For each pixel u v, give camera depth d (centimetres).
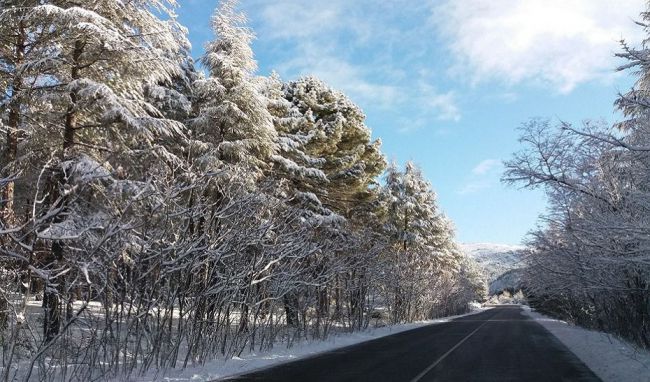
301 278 1917
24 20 1306
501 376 1184
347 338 2367
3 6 1337
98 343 1102
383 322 3741
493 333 2812
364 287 2831
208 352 1416
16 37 1409
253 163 2033
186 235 1258
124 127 1431
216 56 1998
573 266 1786
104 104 1321
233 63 2034
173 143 1978
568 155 1434
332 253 2191
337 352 1753
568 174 1465
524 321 4478
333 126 3000
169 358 1303
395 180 4884
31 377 974
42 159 1386
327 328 2409
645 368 1247
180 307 1292
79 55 1433
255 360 1448
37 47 1395
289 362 1453
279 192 1898
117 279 1148
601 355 1611
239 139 2055
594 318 2886
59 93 1365
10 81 1345
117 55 1423
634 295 1741
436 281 4809
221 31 2091
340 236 2438
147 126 1405
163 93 2023
